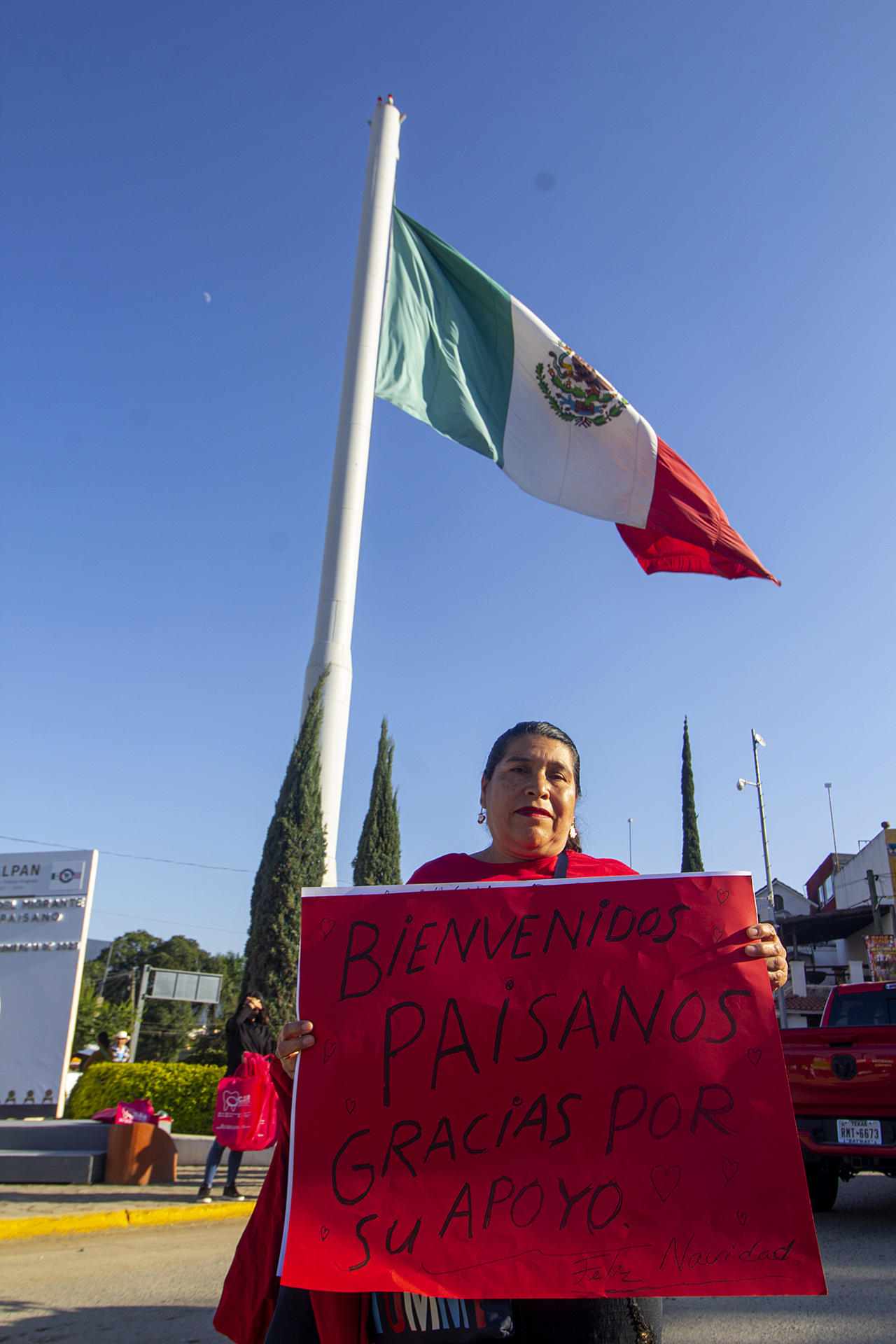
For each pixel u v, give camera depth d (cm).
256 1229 217
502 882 218
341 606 1009
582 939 212
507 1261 186
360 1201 192
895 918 3584
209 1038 3650
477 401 1054
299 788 1006
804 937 4203
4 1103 1354
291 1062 208
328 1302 192
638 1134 194
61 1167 894
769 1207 187
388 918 216
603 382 1038
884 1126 683
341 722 1007
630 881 217
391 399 1017
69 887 1439
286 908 997
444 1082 200
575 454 1043
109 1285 546
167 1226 738
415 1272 186
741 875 216
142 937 5525
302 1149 197
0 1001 1402
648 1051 200
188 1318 474
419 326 1059
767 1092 196
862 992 849
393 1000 207
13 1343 432
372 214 1086
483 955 211
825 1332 440
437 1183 193
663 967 208
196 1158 1030
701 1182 189
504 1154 194
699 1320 470
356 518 1026
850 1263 583
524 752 243
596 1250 186
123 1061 1403
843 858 4400
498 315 1064
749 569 1060
